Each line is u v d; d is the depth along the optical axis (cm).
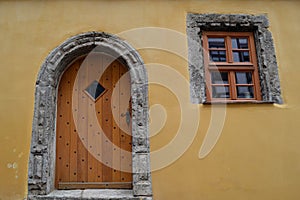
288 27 357
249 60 358
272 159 317
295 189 311
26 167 309
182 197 305
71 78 356
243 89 352
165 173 309
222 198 306
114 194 312
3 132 316
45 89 326
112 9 350
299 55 349
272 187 310
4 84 327
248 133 321
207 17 352
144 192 304
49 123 321
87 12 348
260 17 358
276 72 341
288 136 323
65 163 338
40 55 336
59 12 348
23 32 341
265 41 351
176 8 353
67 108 349
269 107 329
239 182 310
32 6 349
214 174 311
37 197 302
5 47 337
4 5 349
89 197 303
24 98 324
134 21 347
